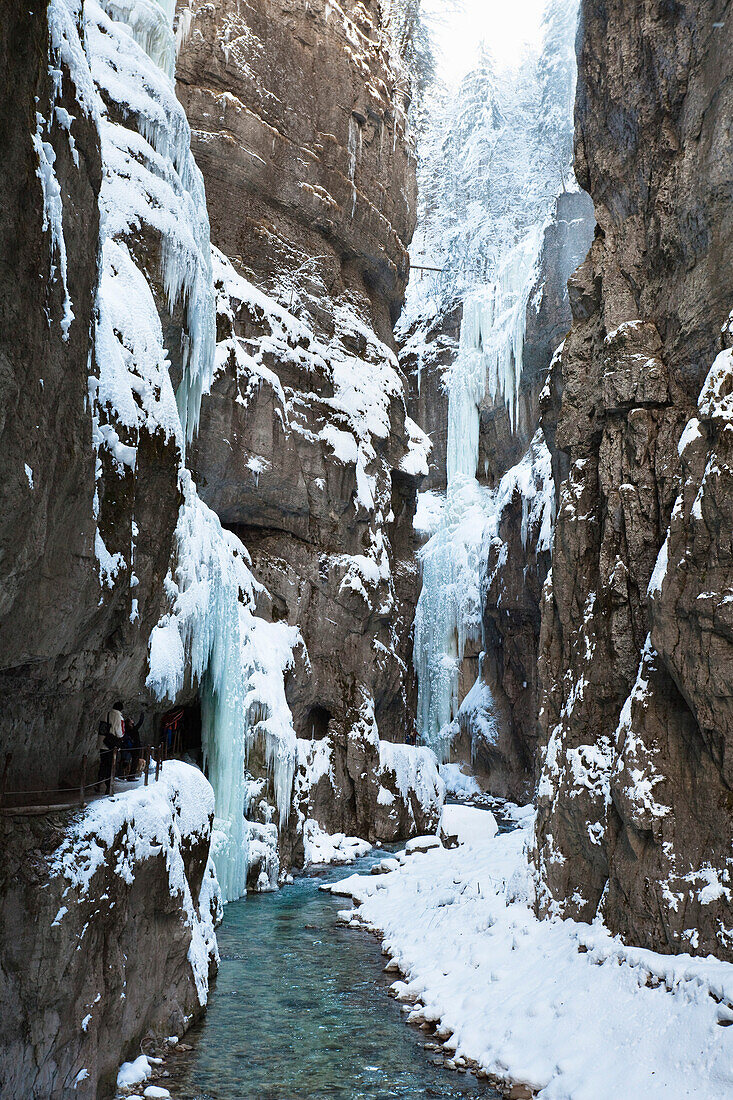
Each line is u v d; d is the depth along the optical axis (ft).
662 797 30.19
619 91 39.75
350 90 94.99
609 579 37.14
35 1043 22.26
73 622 24.48
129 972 28.73
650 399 35.81
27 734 26.99
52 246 20.35
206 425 68.33
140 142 41.78
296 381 80.69
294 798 69.67
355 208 95.04
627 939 30.55
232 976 40.34
